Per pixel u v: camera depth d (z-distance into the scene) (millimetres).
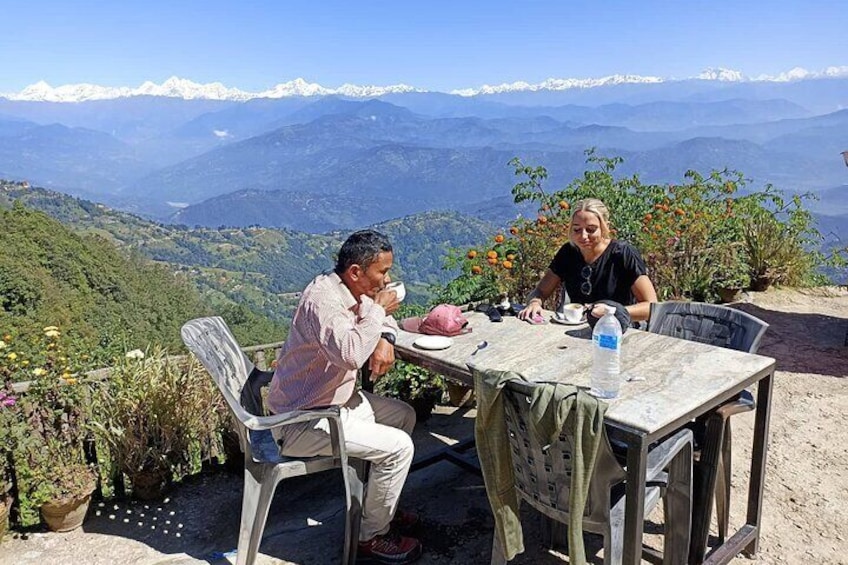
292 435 2449
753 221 8164
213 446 3477
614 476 1984
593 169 7438
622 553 2039
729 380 2281
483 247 5844
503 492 2164
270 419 2273
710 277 7430
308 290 2490
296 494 3273
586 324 3082
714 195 8125
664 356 2564
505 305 3387
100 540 2824
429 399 4234
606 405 1859
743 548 2678
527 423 2039
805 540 2830
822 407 4477
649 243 6766
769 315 7000
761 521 2926
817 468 3551
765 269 7996
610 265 3379
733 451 3775
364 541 2607
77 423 3070
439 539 2842
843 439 3943
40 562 2652
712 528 2910
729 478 2676
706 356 2555
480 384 2098
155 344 3566
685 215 7285
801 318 6895
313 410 2352
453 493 3270
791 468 3551
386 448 2451
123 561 2664
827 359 5566
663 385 2234
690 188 7734
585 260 3473
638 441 1871
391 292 2760
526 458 2117
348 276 2496
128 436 3094
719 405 2387
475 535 2871
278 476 2373
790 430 4086
